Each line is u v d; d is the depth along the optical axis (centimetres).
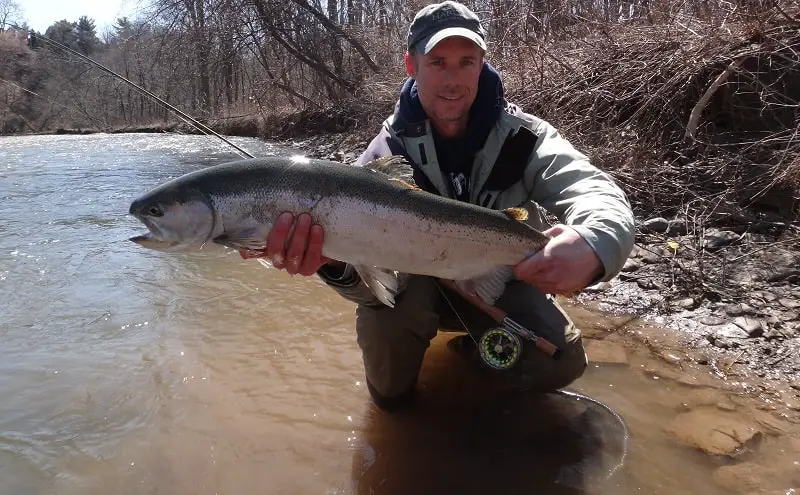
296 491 100
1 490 100
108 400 127
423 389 131
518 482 100
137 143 677
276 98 746
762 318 151
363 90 603
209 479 103
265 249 100
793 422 112
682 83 253
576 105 299
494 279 105
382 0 678
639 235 202
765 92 223
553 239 97
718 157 225
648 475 101
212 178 99
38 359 145
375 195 100
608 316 162
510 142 118
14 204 318
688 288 169
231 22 657
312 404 125
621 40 307
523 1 392
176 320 168
